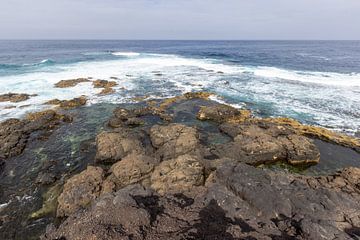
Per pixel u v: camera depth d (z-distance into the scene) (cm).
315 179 1173
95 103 2352
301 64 4444
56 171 1383
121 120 1959
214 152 1492
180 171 1180
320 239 772
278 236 796
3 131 1698
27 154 1541
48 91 2645
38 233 1005
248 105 2309
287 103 2355
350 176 1215
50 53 6159
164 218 873
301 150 1461
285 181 1082
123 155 1444
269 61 4922
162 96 2569
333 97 2500
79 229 820
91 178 1193
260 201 926
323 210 902
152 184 1148
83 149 1594
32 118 1955
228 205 921
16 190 1238
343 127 1869
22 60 4634
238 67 4169
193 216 880
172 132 1614
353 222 860
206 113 2020
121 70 3797
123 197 951
